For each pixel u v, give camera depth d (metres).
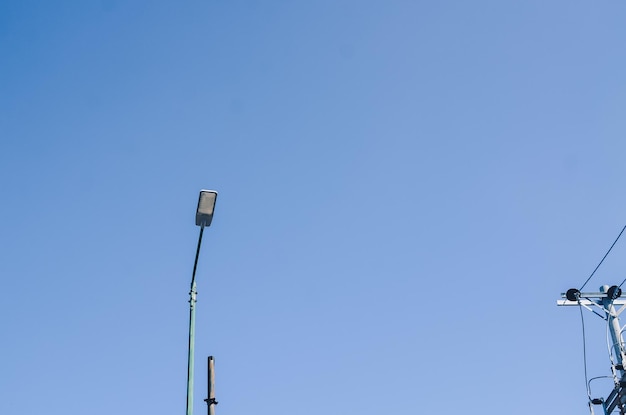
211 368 16.44
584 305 20.03
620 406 18.72
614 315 19.75
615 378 18.95
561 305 20.30
